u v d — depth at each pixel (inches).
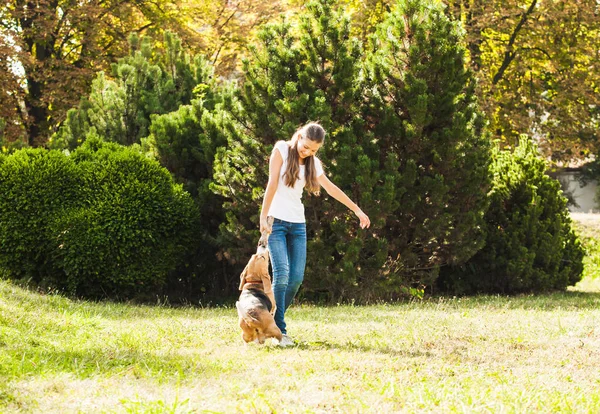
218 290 499.5
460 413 152.1
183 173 495.5
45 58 911.7
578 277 539.2
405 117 458.6
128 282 431.5
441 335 270.2
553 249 513.0
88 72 867.4
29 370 186.2
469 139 460.1
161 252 439.8
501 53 973.2
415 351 233.5
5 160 434.9
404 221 452.8
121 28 925.8
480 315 344.5
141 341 251.9
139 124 533.0
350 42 453.1
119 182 435.8
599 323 305.7
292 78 450.3
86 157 452.1
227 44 996.6
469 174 457.4
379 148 453.4
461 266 494.0
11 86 830.5
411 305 405.4
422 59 456.4
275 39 457.7
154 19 929.5
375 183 427.2
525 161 528.4
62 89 868.0
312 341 256.2
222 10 984.9
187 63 595.2
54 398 159.8
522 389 174.4
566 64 944.3
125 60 579.5
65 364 196.5
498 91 904.3
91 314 344.2
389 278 437.1
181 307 433.7
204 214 484.4
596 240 711.1
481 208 472.7
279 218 251.4
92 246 420.8
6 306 297.0
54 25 852.0
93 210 425.1
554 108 938.1
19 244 422.9
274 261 250.8
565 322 310.7
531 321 315.9
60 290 432.1
